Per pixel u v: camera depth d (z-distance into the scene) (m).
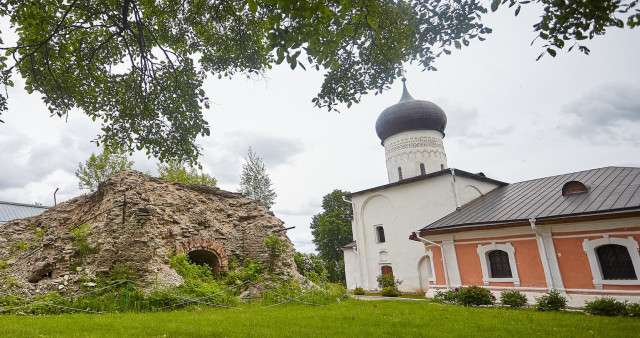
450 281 18.12
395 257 26.58
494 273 16.95
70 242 13.98
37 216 17.81
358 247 29.08
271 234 19.38
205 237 18.12
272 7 5.57
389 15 7.59
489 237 17.09
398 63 8.64
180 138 9.41
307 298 15.92
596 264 13.88
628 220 13.30
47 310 10.92
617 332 8.45
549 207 15.88
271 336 7.79
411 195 26.28
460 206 22.33
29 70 8.16
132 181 16.25
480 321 10.39
